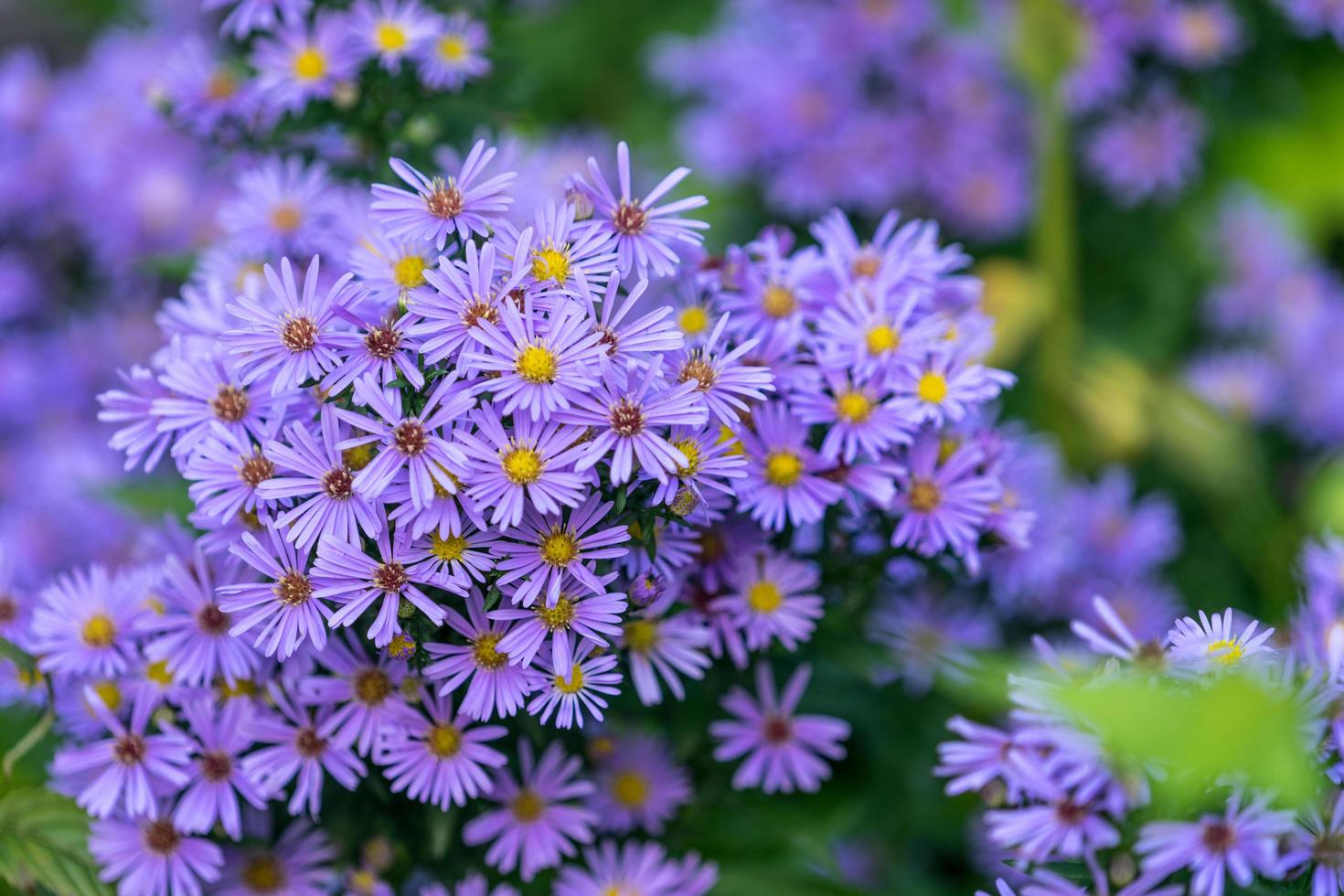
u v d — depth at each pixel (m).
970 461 0.77
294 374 0.72
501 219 0.74
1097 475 1.08
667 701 0.80
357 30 0.83
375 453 0.73
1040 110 1.01
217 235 1.02
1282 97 1.07
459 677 0.73
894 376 0.76
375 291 0.75
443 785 0.75
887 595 0.85
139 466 0.99
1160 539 0.97
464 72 0.84
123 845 0.77
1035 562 0.90
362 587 0.72
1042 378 1.06
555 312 0.72
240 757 0.76
